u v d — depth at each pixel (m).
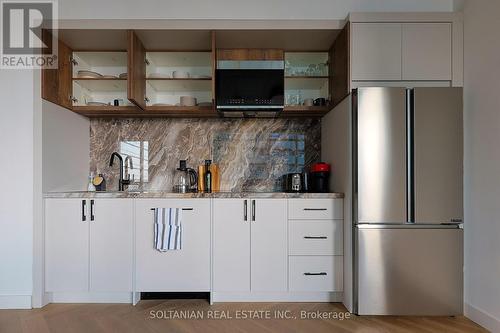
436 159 2.28
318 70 2.99
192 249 2.52
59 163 2.67
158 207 2.52
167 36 2.64
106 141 3.12
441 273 2.29
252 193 2.52
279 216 2.52
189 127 3.14
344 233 2.50
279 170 3.13
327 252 2.52
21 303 2.45
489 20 2.14
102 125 3.13
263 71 2.71
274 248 2.52
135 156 3.12
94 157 3.12
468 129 2.33
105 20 2.49
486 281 2.15
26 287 2.47
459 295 2.29
